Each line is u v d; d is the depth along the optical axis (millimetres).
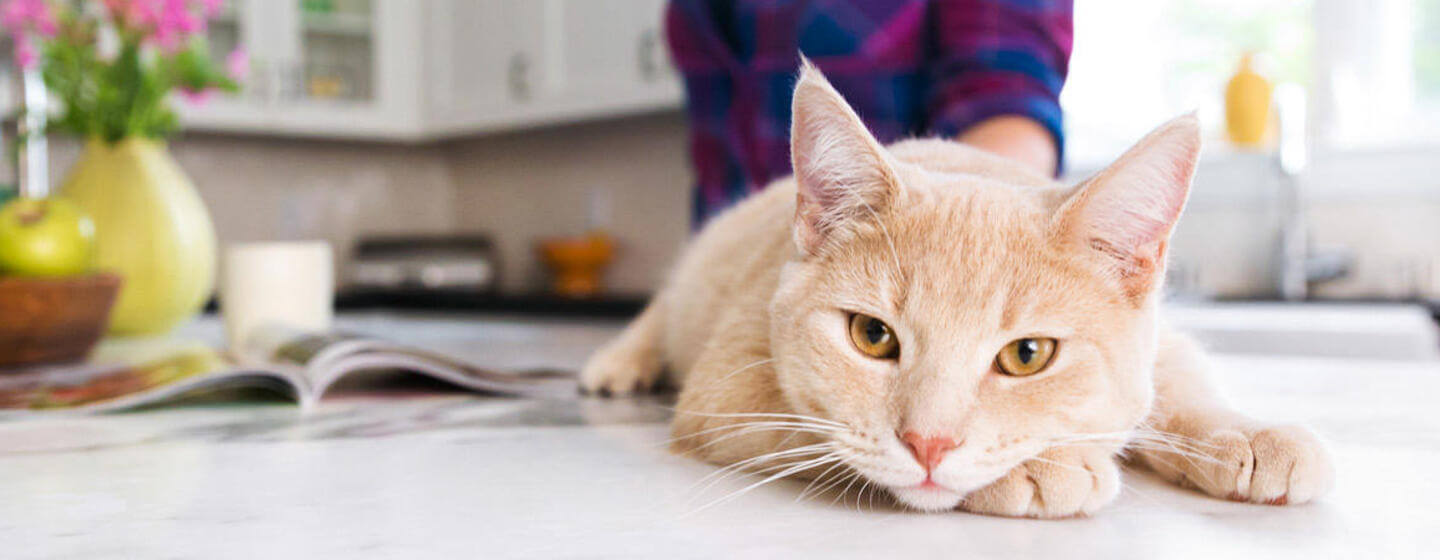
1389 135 2404
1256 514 594
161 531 551
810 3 1556
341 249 3928
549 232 3812
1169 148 658
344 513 588
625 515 587
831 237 750
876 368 696
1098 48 2746
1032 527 580
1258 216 2396
